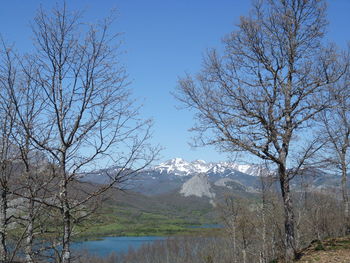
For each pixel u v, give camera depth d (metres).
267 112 14.70
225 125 14.97
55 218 8.69
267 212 24.66
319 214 29.00
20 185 8.38
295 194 24.36
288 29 15.84
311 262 14.09
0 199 8.65
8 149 8.67
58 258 8.05
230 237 34.62
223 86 15.28
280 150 15.52
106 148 8.53
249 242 31.72
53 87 8.45
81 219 8.46
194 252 53.56
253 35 15.89
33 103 8.55
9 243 8.93
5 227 8.29
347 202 22.64
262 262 25.16
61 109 8.59
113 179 8.29
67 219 8.19
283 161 15.37
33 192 8.11
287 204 15.52
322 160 15.57
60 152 8.37
